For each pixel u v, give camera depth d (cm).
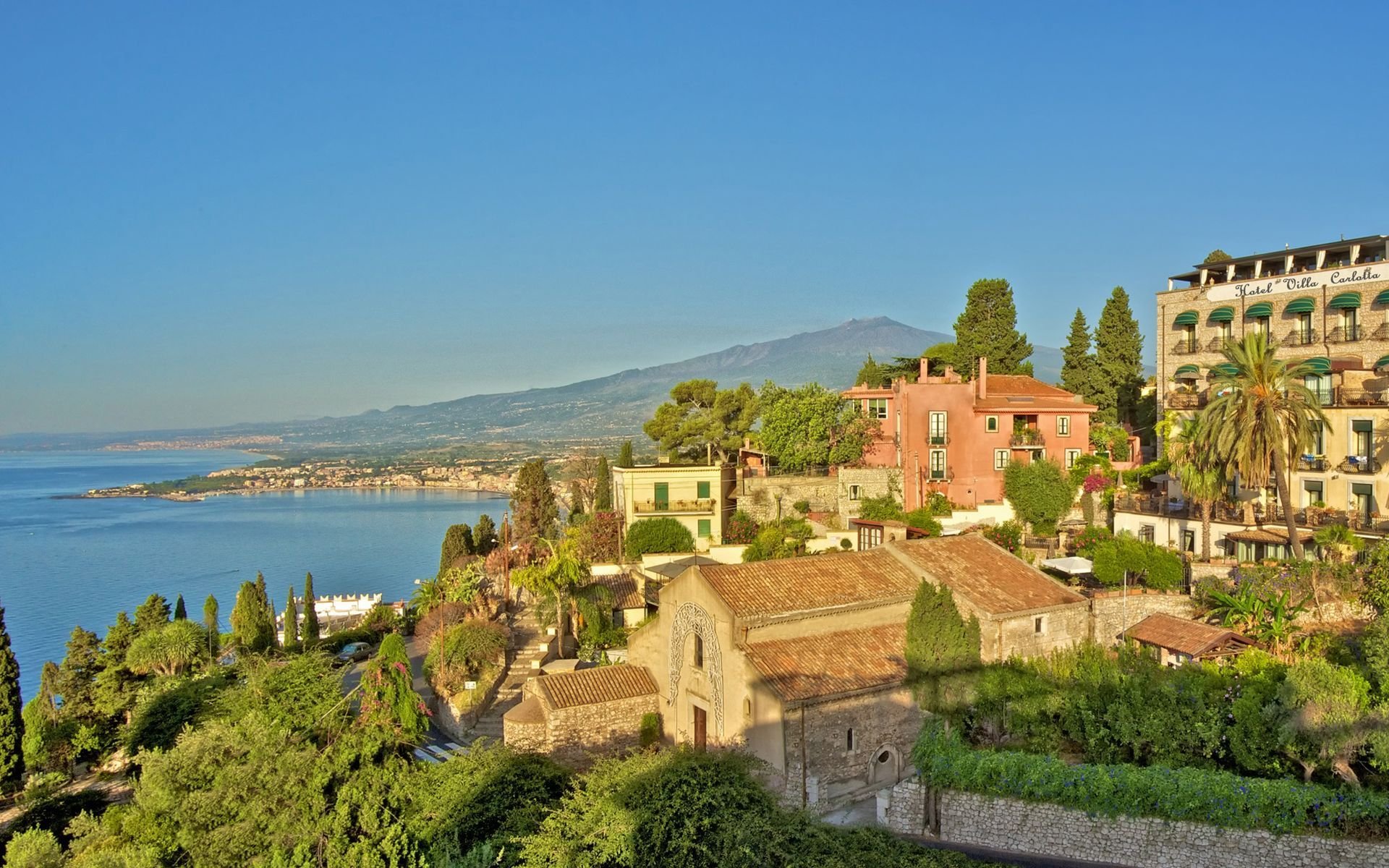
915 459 7444
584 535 7638
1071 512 7094
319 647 7669
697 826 2952
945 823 3431
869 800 3853
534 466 10238
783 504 7550
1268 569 4616
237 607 8119
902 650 4134
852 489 7400
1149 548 5116
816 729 3741
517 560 8525
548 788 3581
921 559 4606
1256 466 4850
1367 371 5569
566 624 6562
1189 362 6900
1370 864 2767
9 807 5406
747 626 3928
